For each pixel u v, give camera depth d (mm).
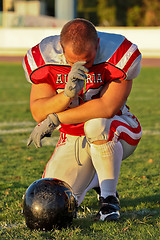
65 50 8727
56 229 9258
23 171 15555
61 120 9734
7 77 54812
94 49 8734
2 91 41594
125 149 10492
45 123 9703
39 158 17672
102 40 9641
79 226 9664
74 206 9492
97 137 9672
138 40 91312
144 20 129125
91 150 9984
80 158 10211
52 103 9469
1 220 10500
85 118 9695
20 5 130500
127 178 14477
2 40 98875
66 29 8664
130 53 9523
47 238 8930
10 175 15039
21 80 51594
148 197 12219
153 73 60188
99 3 130750
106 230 9344
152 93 39906
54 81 9797
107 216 9930
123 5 129625
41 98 9867
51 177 10180
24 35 97750
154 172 15297
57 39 9852
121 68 9469
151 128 24359
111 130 9773
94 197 12430
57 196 9156
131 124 10570
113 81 9711
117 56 9492
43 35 97000
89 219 10352
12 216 10711
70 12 110562
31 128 24328
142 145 20172
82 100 9945
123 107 10516
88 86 9781
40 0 140625
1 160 17250
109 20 130625
